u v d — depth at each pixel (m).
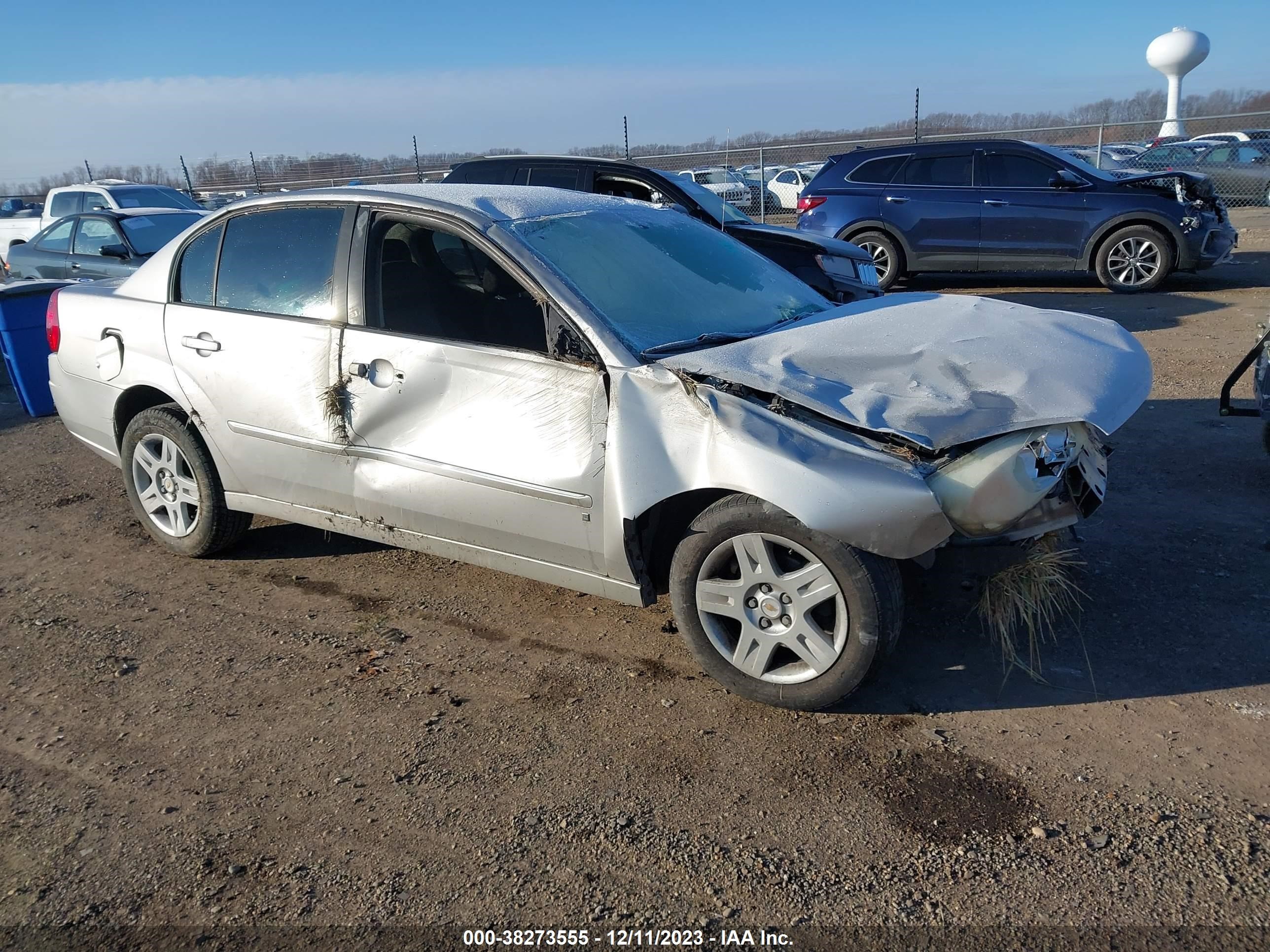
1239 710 3.12
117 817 2.86
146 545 5.05
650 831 2.70
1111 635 3.63
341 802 2.88
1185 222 10.77
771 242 7.71
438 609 4.18
